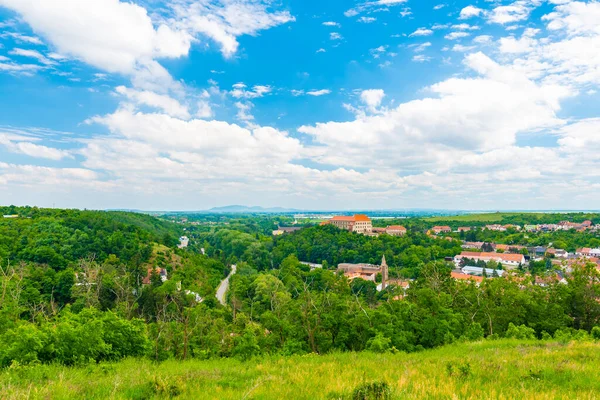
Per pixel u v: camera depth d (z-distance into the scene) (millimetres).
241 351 20688
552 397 8297
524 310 33281
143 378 11828
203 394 9344
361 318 25547
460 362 13516
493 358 14734
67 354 16422
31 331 16109
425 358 16391
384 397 8328
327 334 25562
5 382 11375
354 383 9727
